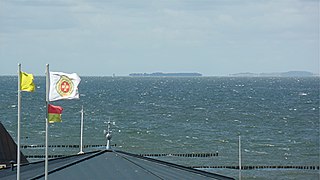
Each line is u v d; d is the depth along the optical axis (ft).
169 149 434.71
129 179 139.23
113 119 642.22
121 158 157.17
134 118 655.76
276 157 400.47
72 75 131.23
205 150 428.97
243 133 531.91
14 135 496.23
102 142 461.37
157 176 142.92
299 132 542.98
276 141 481.05
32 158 377.50
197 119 652.07
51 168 146.41
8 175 143.33
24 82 126.52
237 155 407.44
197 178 148.05
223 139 488.44
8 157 211.82
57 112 128.67
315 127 585.22
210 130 552.00
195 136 505.25
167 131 538.47
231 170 352.90
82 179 137.80
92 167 147.64
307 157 401.90
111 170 145.59
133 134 513.04
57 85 130.21
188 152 420.77
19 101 127.03
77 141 462.60
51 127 554.87
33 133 508.53
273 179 327.06
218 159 390.42
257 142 473.26
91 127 560.20
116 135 504.84
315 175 339.98
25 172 145.48
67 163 150.71
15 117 643.45
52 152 404.98
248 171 349.41
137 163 153.69
